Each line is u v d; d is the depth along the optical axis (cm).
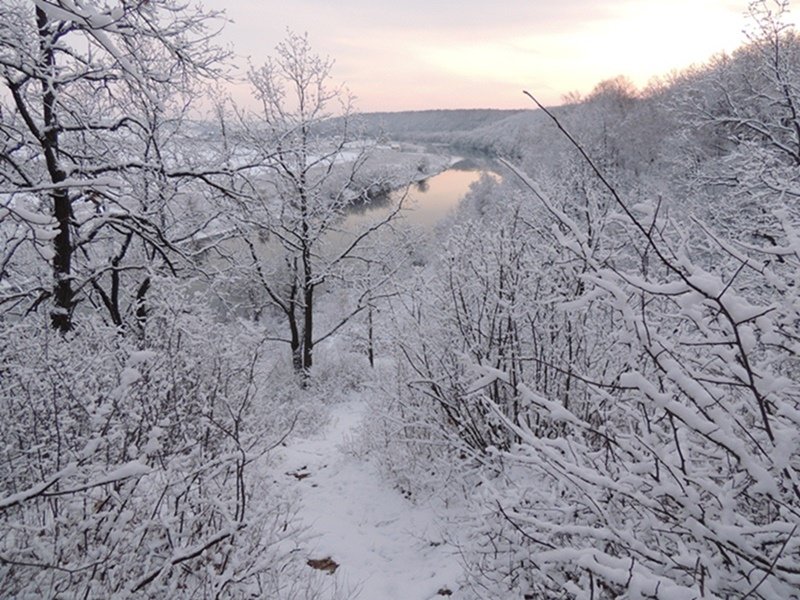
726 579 221
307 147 1642
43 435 365
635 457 271
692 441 298
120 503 320
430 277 740
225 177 1091
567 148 2992
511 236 643
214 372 557
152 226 915
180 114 1113
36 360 423
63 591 286
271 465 790
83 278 919
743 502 280
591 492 268
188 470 403
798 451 239
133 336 550
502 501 315
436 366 693
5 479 342
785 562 213
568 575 303
